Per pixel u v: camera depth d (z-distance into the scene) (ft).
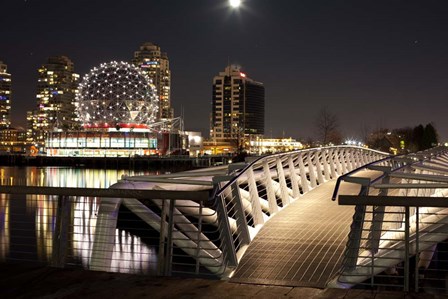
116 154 466.29
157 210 61.11
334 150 131.85
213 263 41.27
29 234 87.15
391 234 49.44
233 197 49.55
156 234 72.02
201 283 20.98
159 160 430.20
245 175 61.26
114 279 21.63
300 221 60.95
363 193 37.45
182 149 515.09
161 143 489.26
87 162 446.60
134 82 495.41
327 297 19.07
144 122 493.77
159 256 23.45
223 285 20.66
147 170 421.18
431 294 19.30
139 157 432.25
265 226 57.93
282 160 81.30
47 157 473.26
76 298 19.24
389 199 20.72
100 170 422.00
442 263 68.49
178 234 46.88
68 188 23.26
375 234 38.01
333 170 122.62
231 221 57.98
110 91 487.61
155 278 21.71
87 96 495.00
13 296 19.56
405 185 40.78
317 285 37.32
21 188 23.68
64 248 24.12
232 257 37.58
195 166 402.31
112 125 481.46
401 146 475.72
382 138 490.49
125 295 19.52
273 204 65.36
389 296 19.15
